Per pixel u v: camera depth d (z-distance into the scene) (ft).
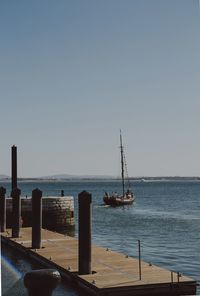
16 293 38.04
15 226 90.74
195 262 88.17
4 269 52.01
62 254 68.64
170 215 231.09
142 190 653.30
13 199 91.66
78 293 51.13
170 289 49.29
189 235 142.31
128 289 47.83
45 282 9.48
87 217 54.13
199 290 61.77
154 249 108.47
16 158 141.18
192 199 396.57
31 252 71.92
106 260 62.80
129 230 159.84
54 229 144.36
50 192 547.08
